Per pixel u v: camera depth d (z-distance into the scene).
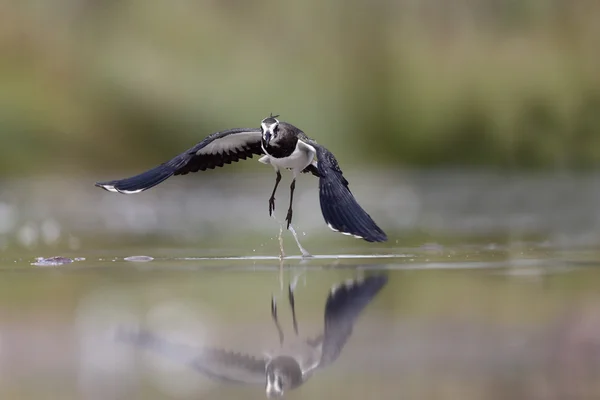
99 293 7.51
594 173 22.81
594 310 6.48
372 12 23.84
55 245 11.80
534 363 5.08
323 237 12.66
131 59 23.00
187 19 23.44
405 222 14.82
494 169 23.11
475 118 23.22
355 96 23.16
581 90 23.31
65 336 5.96
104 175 21.72
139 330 6.09
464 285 7.64
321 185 7.66
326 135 22.91
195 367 5.18
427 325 6.09
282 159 9.21
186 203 17.92
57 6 23.23
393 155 23.08
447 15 23.88
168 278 8.34
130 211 16.80
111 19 23.39
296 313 6.58
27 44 22.75
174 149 22.52
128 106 22.59
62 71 22.67
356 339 5.76
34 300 7.20
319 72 23.28
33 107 22.11
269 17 23.72
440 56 23.64
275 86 22.98
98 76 22.80
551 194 18.70
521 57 23.55
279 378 4.90
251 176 22.48
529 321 6.16
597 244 11.25
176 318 6.45
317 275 8.42
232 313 6.61
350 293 7.35
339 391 4.64
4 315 6.63
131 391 4.71
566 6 23.78
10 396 4.64
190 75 22.98
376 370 5.01
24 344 5.76
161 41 23.25
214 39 23.36
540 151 23.14
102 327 6.20
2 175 21.30
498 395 4.50
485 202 17.69
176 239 12.53
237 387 4.77
